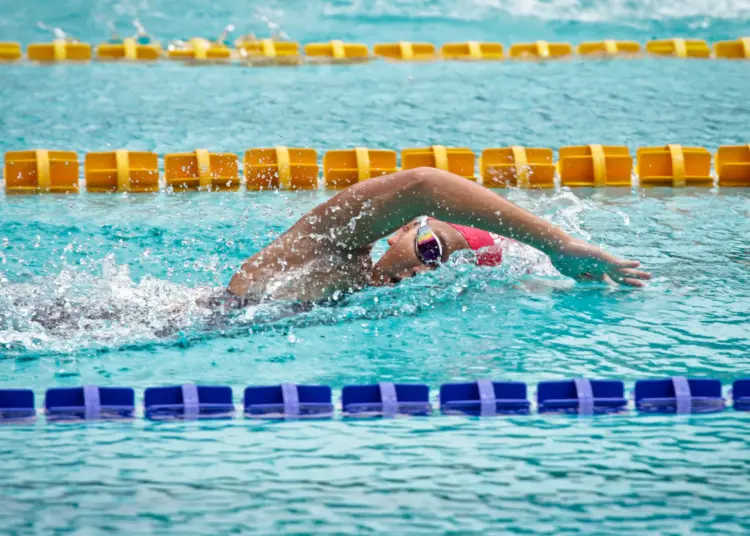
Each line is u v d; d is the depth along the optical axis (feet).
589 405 14.80
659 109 38.04
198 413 14.37
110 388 14.65
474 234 20.36
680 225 25.31
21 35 49.16
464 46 47.47
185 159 29.73
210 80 42.16
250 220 25.67
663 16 54.95
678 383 15.15
